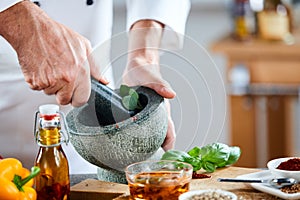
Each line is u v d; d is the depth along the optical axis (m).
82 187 1.72
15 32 1.86
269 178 1.73
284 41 3.74
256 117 3.78
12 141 2.18
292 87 3.71
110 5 2.24
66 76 1.82
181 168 1.63
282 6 3.77
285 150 3.83
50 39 1.84
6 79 2.13
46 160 1.61
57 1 2.15
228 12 4.18
